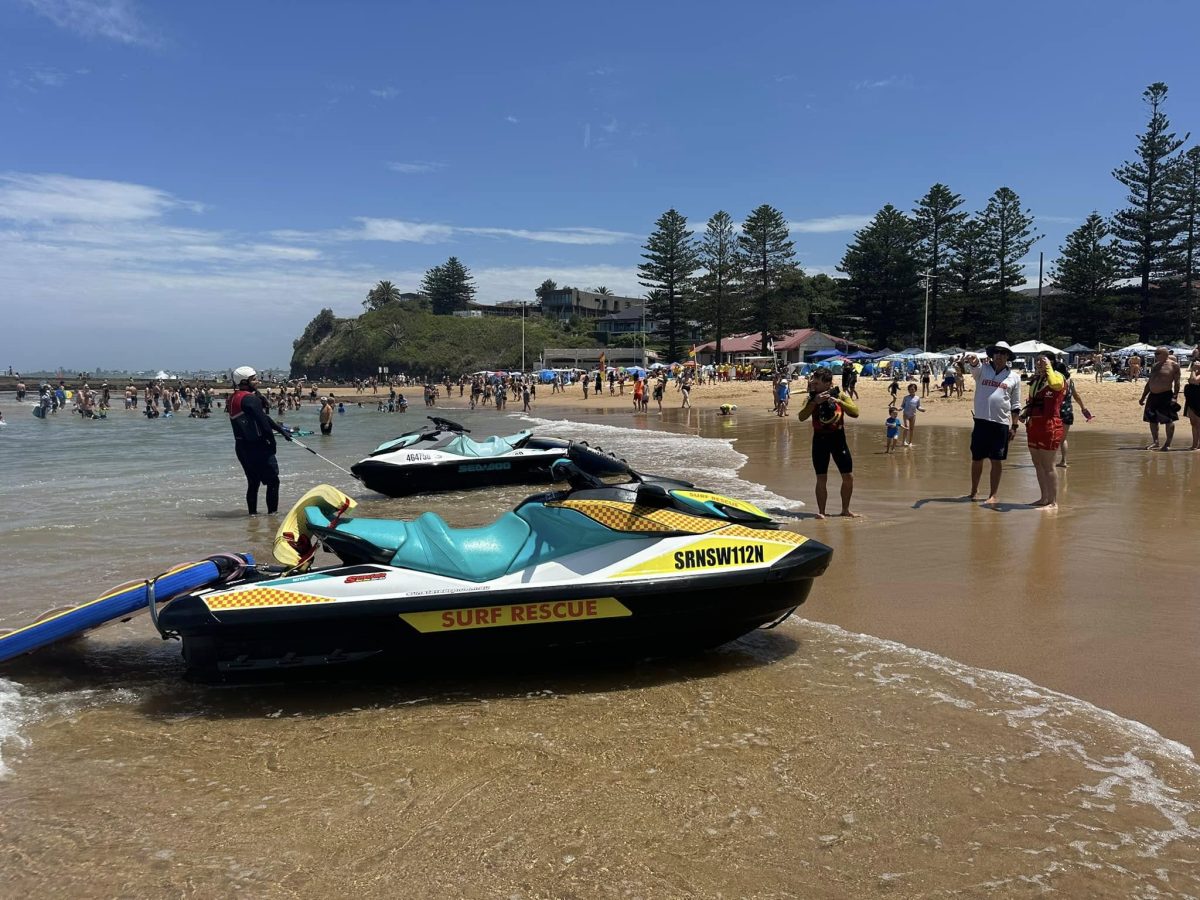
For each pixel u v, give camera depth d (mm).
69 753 3861
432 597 4383
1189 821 3090
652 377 67500
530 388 66688
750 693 4410
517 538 4723
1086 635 5137
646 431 27172
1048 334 72875
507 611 4453
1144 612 5555
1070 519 8758
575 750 3795
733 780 3471
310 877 2855
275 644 4371
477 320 145750
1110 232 65188
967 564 6977
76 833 3168
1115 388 30156
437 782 3518
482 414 51375
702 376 66688
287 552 4871
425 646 4453
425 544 4637
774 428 27344
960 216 73062
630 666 4871
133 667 5020
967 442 19016
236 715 4293
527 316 150875
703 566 4672
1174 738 3760
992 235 71938
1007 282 72312
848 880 2781
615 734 3957
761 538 4883
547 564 4625
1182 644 4938
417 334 142250
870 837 3027
